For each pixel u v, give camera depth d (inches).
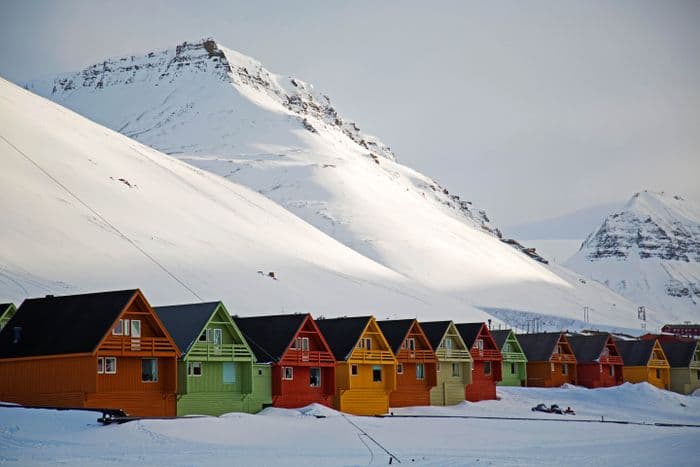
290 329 4279.0
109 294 3703.3
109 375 3572.8
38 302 3885.3
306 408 4170.8
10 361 3681.1
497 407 5137.8
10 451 2898.6
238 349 4001.0
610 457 3203.7
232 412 3959.2
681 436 3961.6
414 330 4965.6
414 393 4948.3
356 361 4478.3
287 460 2984.7
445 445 3472.0
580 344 6624.0
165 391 3737.7
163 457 2925.7
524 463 3038.9
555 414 5024.6
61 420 3312.0
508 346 6063.0
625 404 5639.8
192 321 3944.4
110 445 3065.9
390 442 3491.6
